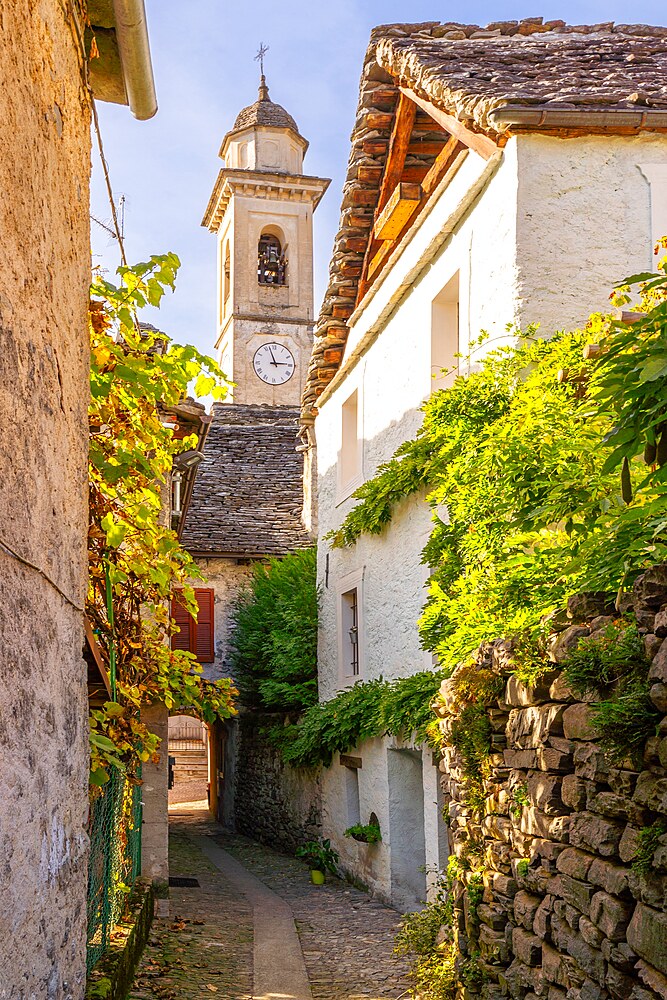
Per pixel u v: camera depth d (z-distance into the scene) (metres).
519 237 8.20
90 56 4.55
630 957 3.86
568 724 4.59
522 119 7.98
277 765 17.41
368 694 11.90
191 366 5.51
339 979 8.03
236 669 19.38
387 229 12.09
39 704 2.88
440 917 7.59
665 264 4.32
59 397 3.28
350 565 13.78
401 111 11.44
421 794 11.57
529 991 5.00
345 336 14.80
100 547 5.40
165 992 7.04
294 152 40.56
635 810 3.88
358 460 13.80
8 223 2.56
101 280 5.23
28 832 2.71
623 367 3.58
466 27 10.63
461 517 7.25
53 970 3.08
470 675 5.96
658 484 4.02
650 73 8.93
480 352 8.84
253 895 12.42
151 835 10.63
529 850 5.16
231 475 22.59
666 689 3.68
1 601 2.45
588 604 4.66
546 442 5.81
